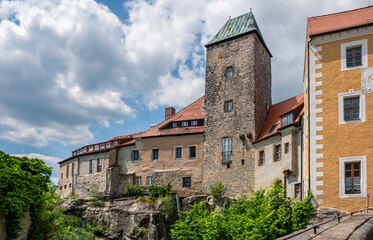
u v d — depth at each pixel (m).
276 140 34.69
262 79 42.94
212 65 43.94
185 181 42.41
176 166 43.34
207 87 43.66
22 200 20.00
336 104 23.80
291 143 31.70
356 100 23.56
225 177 39.78
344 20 25.42
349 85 23.73
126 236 38.12
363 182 22.27
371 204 21.81
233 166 39.53
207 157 41.66
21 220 20.73
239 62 42.25
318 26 25.77
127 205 39.84
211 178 40.75
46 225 22.88
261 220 21.56
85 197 44.25
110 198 41.56
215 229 22.45
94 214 41.03
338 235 14.03
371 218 18.11
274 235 21.28
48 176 22.83
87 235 38.09
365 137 22.78
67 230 35.00
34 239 21.86
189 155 43.09
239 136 39.75
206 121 42.72
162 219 38.31
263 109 42.03
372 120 22.83
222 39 43.88
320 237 13.80
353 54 24.09
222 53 43.66
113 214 39.97
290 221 22.73
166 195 40.31
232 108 41.38
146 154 45.41
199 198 40.09
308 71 24.86
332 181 22.92
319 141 23.73
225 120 41.47
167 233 38.31
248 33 42.28
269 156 35.47
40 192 21.88
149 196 40.44
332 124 23.64
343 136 23.25
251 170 38.09
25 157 22.30
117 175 46.41
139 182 45.12
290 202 25.41
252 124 39.56
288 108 39.00
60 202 42.72
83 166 50.94
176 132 44.56
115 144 49.22
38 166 22.45
